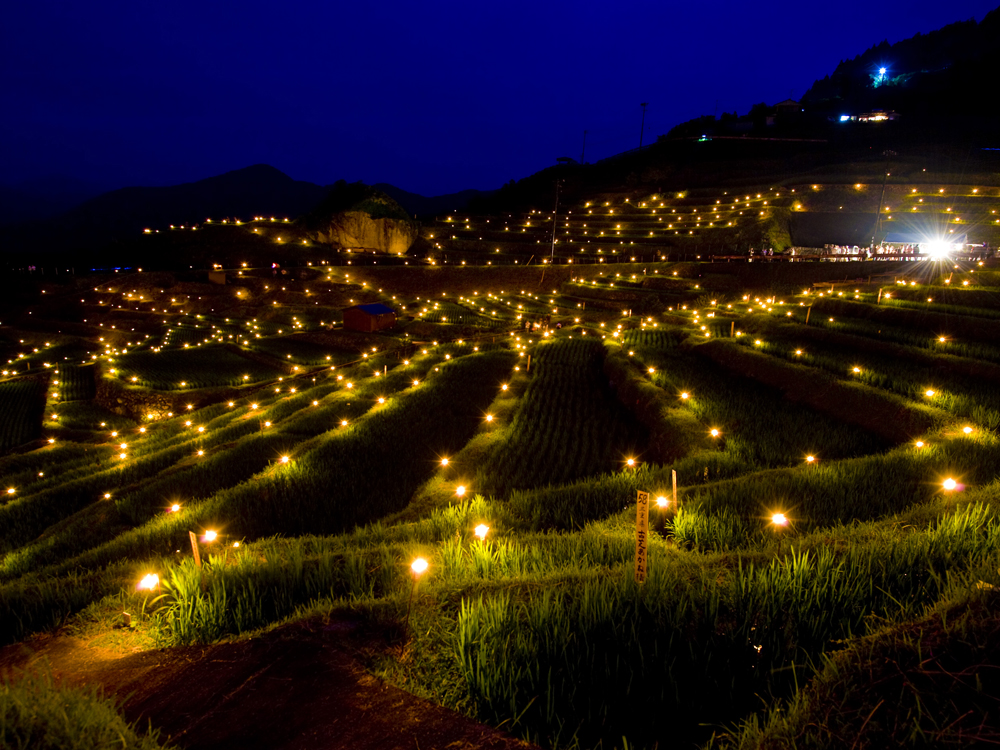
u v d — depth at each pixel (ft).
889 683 9.30
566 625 14.40
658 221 282.15
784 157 330.95
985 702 8.31
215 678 13.20
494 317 189.67
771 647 13.65
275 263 261.24
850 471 37.42
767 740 9.36
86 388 136.46
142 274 232.32
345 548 32.81
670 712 12.01
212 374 142.10
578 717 11.91
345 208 290.97
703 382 81.66
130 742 9.37
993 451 38.68
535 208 360.48
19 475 84.23
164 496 59.31
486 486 54.80
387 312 184.14
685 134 395.34
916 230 219.00
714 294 184.44
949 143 293.43
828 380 68.33
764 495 34.71
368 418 76.84
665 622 14.71
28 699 9.55
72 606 23.18
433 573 22.90
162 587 22.44
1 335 190.29
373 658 14.02
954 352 73.20
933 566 17.02
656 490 40.11
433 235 311.68
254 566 24.27
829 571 16.43
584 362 115.44
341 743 10.24
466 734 10.26
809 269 187.73
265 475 58.95
